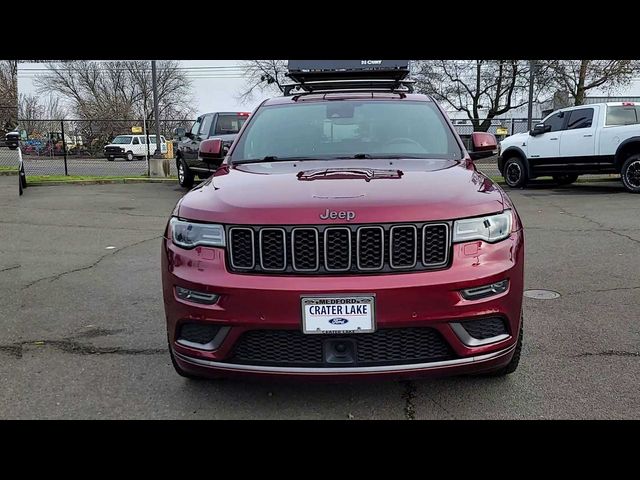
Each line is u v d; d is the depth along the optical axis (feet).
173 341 9.99
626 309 15.89
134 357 13.06
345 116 14.48
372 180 10.52
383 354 9.25
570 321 14.96
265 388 11.38
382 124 14.15
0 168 67.36
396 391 11.15
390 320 9.00
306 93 16.44
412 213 9.24
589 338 13.74
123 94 220.43
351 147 13.50
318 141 13.74
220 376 9.64
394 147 13.43
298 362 9.25
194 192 11.19
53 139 99.76
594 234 27.02
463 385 11.33
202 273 9.52
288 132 14.15
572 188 48.70
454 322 9.15
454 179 10.67
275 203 9.55
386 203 9.37
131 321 15.56
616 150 42.63
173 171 79.00
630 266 20.74
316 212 9.23
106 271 21.16
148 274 20.70
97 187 54.54
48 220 33.27
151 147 129.49
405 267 9.24
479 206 9.65
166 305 10.16
